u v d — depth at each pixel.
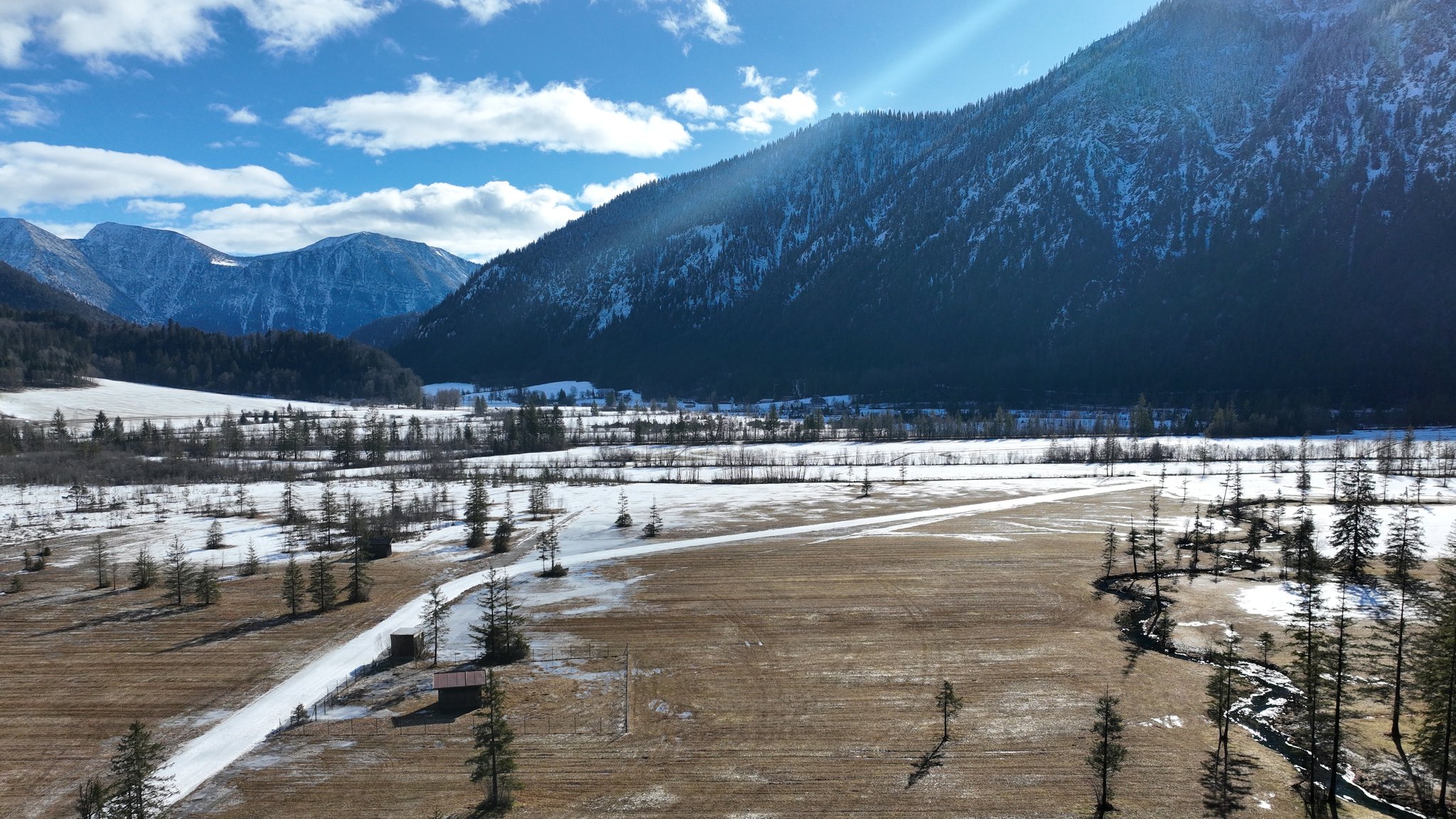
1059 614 77.25
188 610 80.25
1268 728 53.78
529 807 45.09
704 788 46.88
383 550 101.50
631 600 82.94
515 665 65.88
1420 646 54.56
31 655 68.25
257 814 44.59
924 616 76.88
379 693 60.56
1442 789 44.47
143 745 44.59
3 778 48.66
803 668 64.56
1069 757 49.88
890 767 48.94
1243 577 87.81
